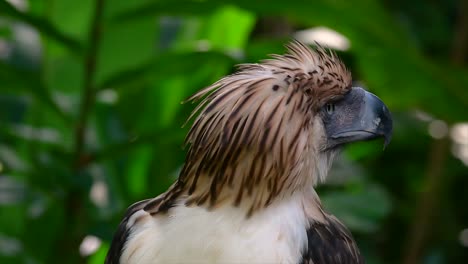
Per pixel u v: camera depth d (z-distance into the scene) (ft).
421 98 34.17
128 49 34.09
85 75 29.07
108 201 33.47
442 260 43.34
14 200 30.48
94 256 34.30
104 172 34.04
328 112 21.91
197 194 20.47
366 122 22.06
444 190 46.26
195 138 20.56
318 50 22.04
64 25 33.27
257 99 20.11
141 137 29.12
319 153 21.83
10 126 31.37
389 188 48.06
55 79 34.78
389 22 31.45
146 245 20.21
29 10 32.58
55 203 31.65
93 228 29.22
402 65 32.65
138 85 29.94
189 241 19.84
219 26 35.24
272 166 20.08
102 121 33.60
